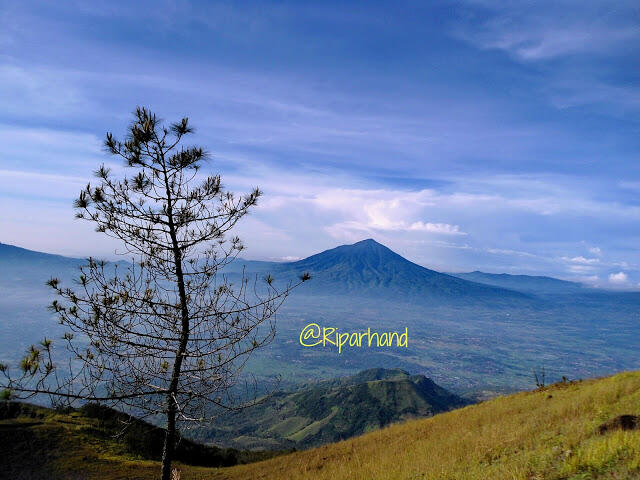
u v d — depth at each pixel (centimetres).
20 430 1827
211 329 742
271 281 798
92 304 666
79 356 652
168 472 743
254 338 776
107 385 665
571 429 1102
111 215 729
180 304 745
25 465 1592
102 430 2070
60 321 648
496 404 2441
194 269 779
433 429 2144
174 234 778
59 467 1617
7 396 534
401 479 1184
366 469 1492
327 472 1631
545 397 2123
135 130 726
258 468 2061
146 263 758
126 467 1730
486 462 1086
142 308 711
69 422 2047
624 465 686
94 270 695
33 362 583
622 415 977
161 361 752
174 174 772
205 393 745
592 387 1859
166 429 766
